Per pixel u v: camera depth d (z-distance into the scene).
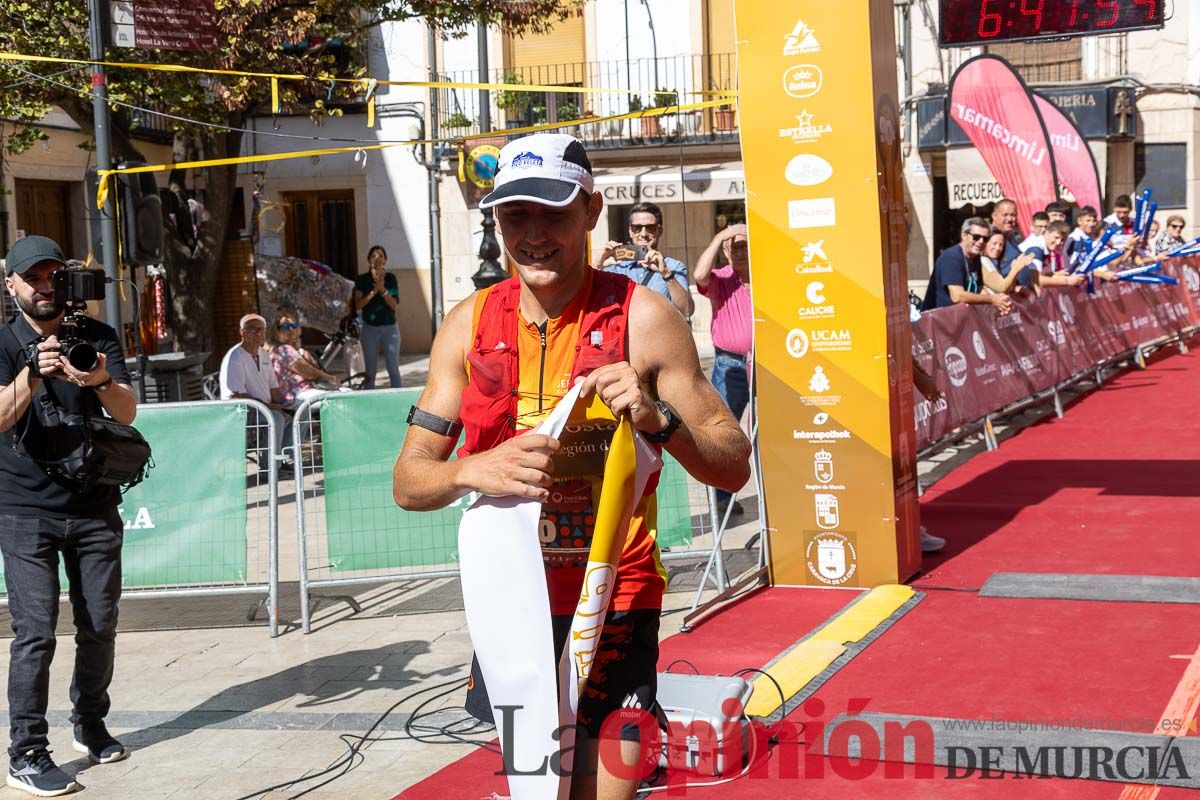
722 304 8.06
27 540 4.55
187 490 6.52
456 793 4.21
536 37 23.69
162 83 14.00
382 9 15.86
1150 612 5.75
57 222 21.69
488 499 2.73
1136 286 15.59
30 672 4.51
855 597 6.27
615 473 2.67
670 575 7.15
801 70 6.16
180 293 15.66
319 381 12.01
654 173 22.06
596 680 2.80
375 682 5.57
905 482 6.50
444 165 23.77
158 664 6.01
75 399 4.58
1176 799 3.82
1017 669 5.05
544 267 2.81
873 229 6.14
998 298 10.29
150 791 4.45
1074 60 22.36
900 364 6.43
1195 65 21.83
